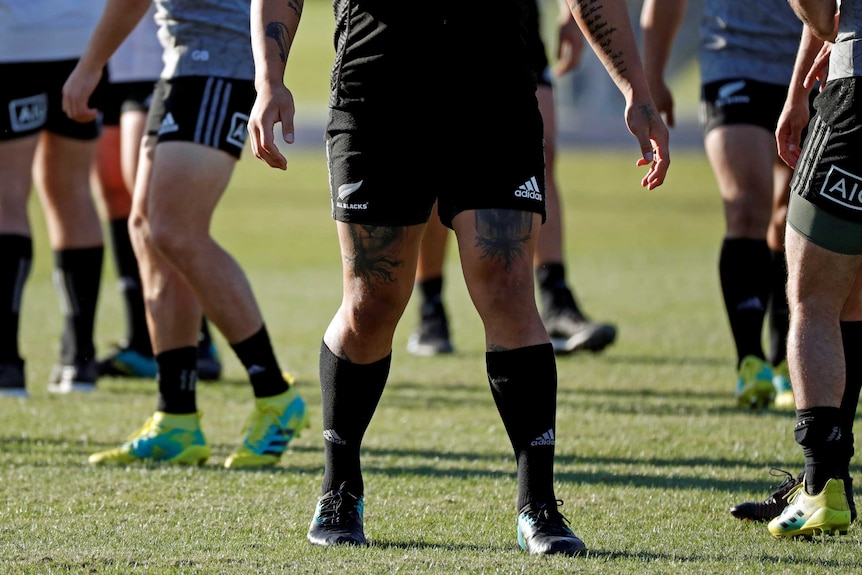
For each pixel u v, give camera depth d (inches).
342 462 435.8
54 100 768.3
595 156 3511.3
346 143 410.6
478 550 420.5
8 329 782.5
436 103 402.6
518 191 405.4
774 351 765.3
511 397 413.1
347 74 411.2
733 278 729.0
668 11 737.6
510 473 567.5
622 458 599.8
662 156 413.7
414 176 407.5
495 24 405.4
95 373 829.8
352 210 410.0
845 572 392.2
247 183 2719.0
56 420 705.0
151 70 780.0
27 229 776.3
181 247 570.6
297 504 504.1
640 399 774.5
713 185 2817.4
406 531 454.0
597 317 1165.7
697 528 460.1
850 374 468.1
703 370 890.1
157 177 568.1
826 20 414.6
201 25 565.3
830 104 420.8
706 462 588.1
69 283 816.3
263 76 409.1
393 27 402.9
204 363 864.3
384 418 719.1
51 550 421.7
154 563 402.9
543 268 965.2
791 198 439.2
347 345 428.1
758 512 467.5
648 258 1680.6
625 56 418.3
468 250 407.2
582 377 861.8
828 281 434.0
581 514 483.5
